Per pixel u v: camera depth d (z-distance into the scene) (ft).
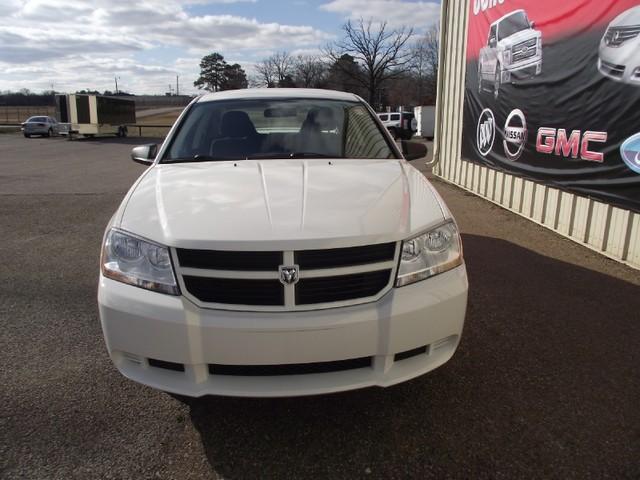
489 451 7.34
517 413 8.23
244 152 10.98
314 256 7.00
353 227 7.25
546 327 11.34
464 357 10.03
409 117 106.42
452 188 30.89
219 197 8.15
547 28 19.86
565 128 18.79
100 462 7.16
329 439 7.65
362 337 7.06
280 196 8.13
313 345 6.93
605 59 16.35
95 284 14.38
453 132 32.42
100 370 9.60
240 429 7.89
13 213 25.14
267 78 184.55
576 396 8.69
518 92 22.49
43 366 9.77
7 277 15.03
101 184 36.35
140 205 8.20
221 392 7.13
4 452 7.33
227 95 13.08
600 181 16.81
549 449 7.36
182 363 7.08
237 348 6.91
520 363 9.80
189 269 7.04
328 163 10.25
